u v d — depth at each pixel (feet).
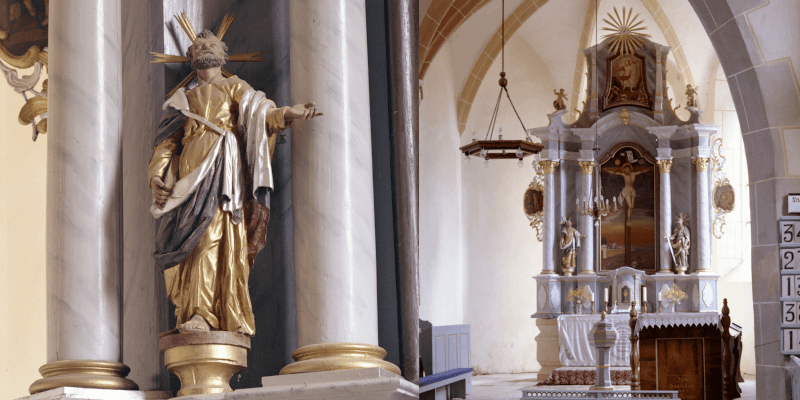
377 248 13.69
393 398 10.55
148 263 13.39
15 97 20.45
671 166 48.21
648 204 48.37
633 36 48.49
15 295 19.76
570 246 46.06
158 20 13.78
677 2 47.75
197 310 11.53
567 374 39.68
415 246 13.58
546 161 46.93
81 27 12.64
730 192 47.26
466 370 30.48
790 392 22.33
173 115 12.21
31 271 19.83
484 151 35.94
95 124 12.52
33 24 15.97
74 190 12.28
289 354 13.41
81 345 11.99
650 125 48.14
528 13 46.78
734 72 23.65
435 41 40.57
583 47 49.93
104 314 12.19
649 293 46.83
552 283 45.37
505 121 51.26
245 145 12.06
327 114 12.14
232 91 12.36
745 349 47.06
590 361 40.06
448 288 47.21
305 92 12.30
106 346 12.17
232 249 11.82
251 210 12.14
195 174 11.59
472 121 50.57
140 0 14.03
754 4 22.47
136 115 13.75
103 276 12.26
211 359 11.39
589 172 47.32
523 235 51.34
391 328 13.51
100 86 12.66
